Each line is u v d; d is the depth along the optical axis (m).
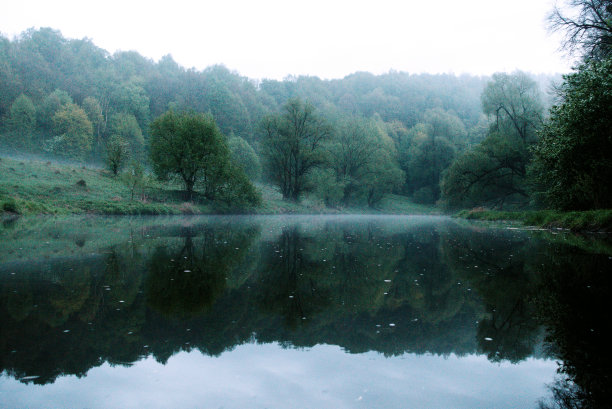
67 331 3.12
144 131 82.31
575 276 5.66
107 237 10.55
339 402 2.01
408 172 73.25
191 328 3.29
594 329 3.29
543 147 16.62
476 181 34.34
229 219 25.02
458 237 13.25
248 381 2.28
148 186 29.41
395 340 3.07
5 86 72.12
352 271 6.29
